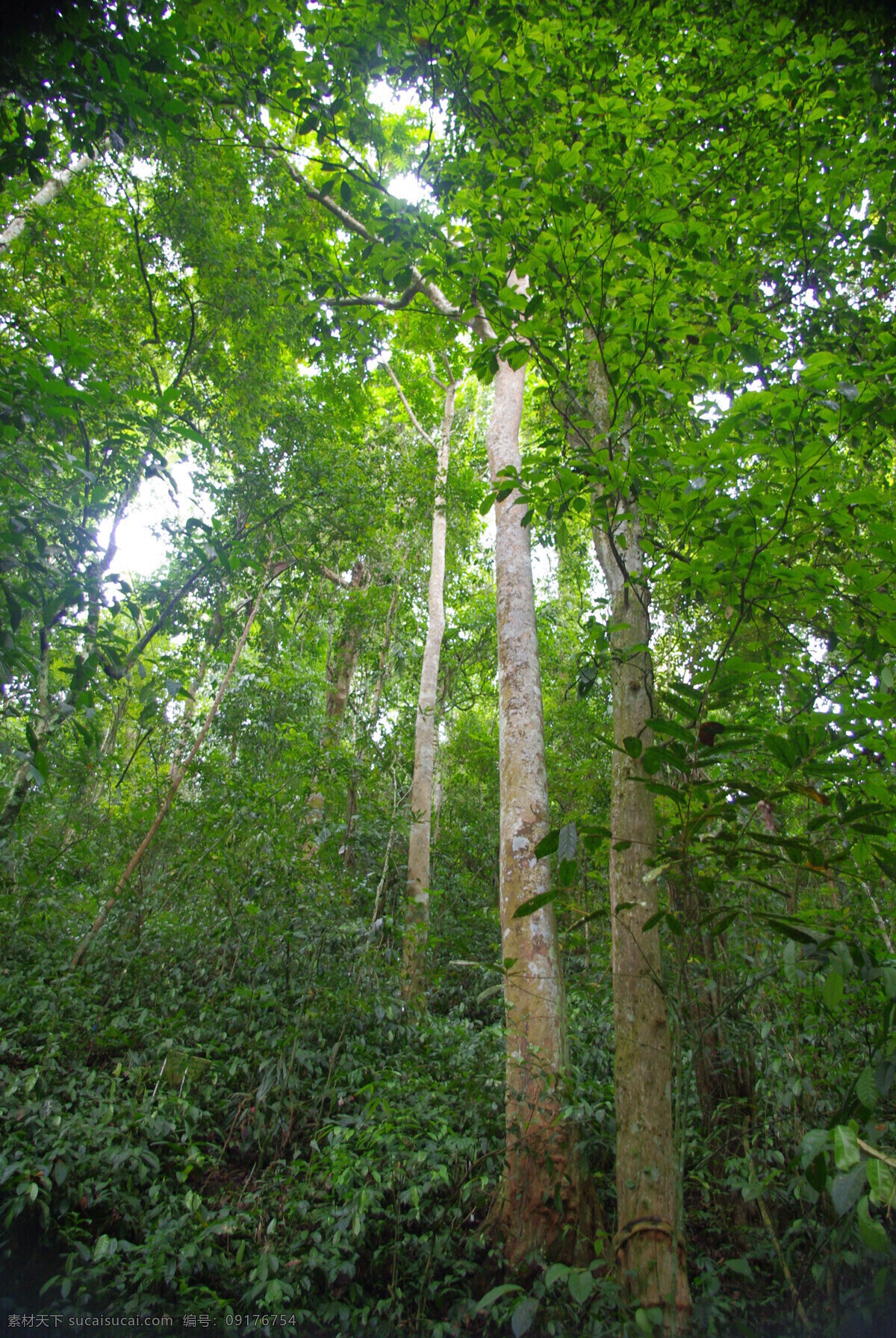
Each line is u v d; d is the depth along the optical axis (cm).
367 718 1102
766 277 498
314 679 1163
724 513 256
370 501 991
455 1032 496
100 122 341
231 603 1025
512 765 491
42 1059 429
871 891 343
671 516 260
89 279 874
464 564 1402
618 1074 295
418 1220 345
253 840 660
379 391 1403
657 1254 259
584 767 845
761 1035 339
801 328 501
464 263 347
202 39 487
